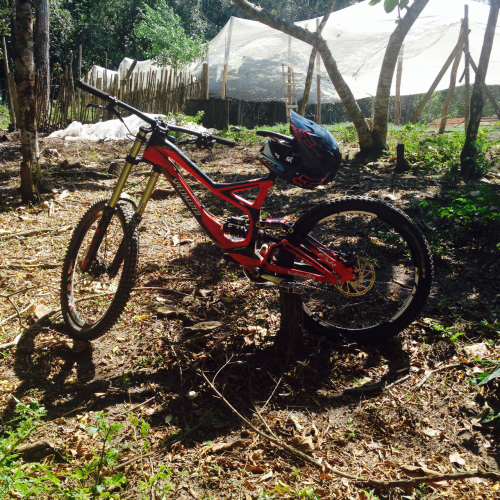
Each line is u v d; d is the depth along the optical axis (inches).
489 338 125.6
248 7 315.9
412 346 124.6
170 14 895.1
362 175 283.0
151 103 525.3
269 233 124.5
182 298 150.6
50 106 497.7
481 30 601.9
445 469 87.7
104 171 309.1
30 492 76.9
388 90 328.2
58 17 1024.9
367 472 88.7
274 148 116.5
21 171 239.9
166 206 238.8
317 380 113.5
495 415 97.3
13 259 177.2
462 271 160.2
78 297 151.2
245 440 96.6
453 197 215.9
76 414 104.8
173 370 117.9
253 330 129.7
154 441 96.8
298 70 812.6
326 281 120.2
